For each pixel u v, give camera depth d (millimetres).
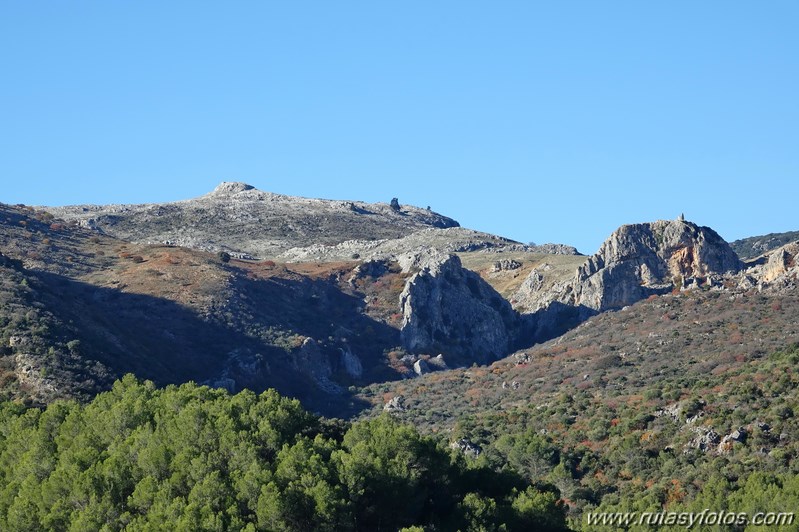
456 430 131375
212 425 87250
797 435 104000
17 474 88188
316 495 77562
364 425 93062
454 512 84875
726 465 101688
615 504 100938
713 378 128375
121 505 79688
